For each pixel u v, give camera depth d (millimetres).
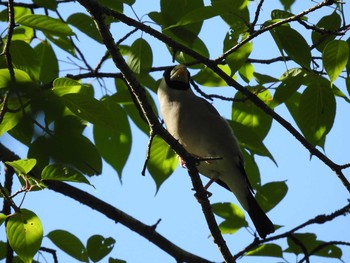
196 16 6949
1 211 7902
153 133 6805
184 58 9062
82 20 8375
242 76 8914
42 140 2664
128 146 8984
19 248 6348
